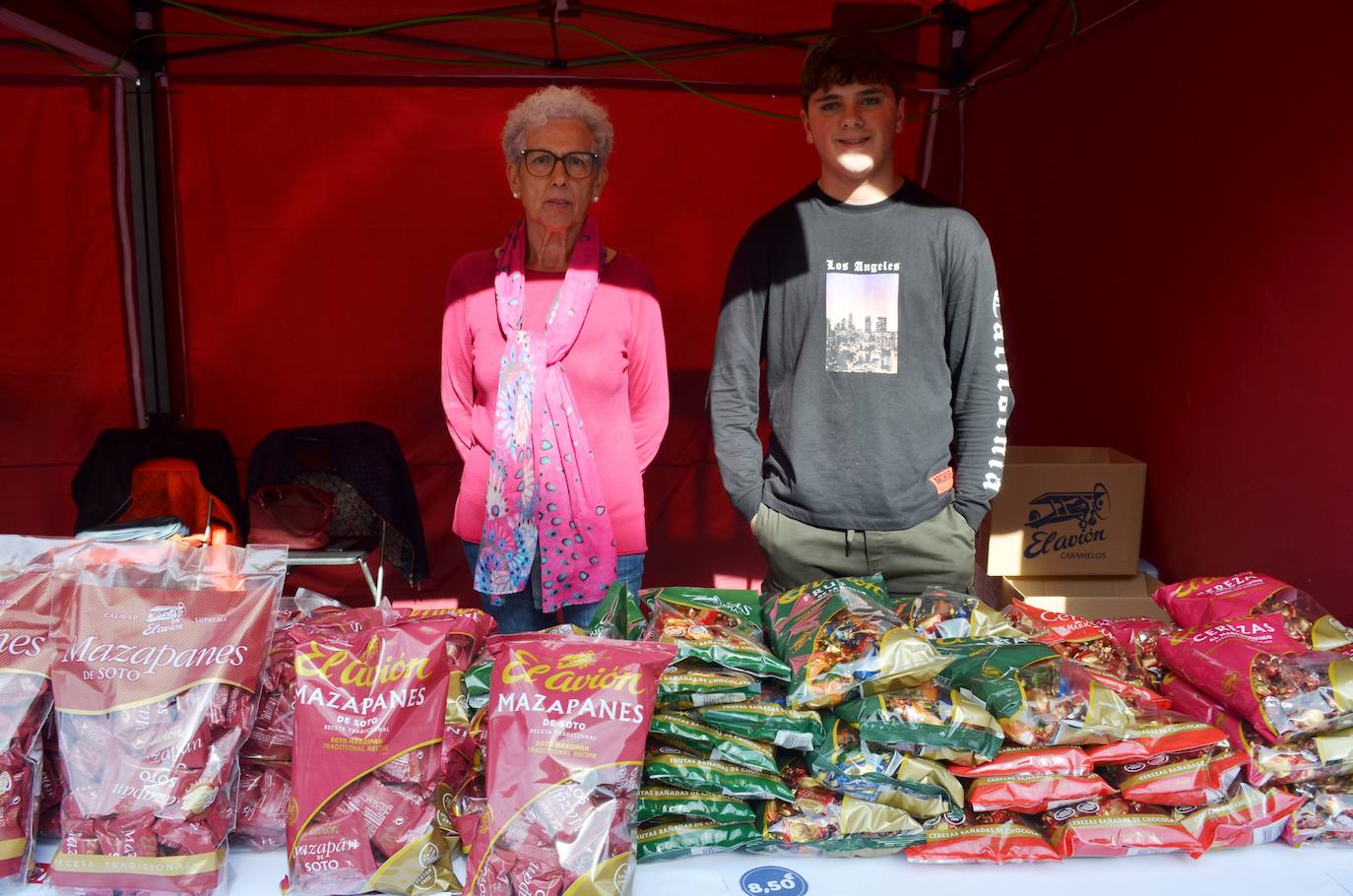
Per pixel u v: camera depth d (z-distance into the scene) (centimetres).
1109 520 297
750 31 374
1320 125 218
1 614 122
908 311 196
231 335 414
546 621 239
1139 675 146
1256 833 124
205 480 341
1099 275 327
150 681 116
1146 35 292
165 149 397
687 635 128
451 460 428
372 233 413
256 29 358
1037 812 127
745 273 206
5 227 391
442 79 402
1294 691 126
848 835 122
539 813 108
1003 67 383
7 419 401
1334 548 214
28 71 374
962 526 202
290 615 143
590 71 405
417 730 118
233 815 118
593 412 216
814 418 200
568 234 217
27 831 115
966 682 130
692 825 122
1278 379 234
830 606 139
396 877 113
